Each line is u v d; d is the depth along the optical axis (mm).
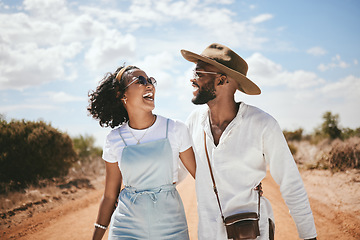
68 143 13805
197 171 3062
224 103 3010
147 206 2965
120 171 3271
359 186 9758
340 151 13188
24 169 12000
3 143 11820
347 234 5980
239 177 2879
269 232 2945
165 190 3045
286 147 2885
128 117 3482
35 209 8625
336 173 12336
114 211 3148
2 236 6383
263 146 2920
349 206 7898
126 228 2980
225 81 2984
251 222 2701
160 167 3037
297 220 2928
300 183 2896
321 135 20812
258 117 2916
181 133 3174
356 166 12547
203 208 2984
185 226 3105
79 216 8125
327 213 7516
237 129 2924
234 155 2875
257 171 2916
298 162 16328
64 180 13266
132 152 3062
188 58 3363
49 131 13094
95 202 9992
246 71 3232
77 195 11031
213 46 3143
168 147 3078
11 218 7645
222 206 2885
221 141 2900
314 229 2920
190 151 3230
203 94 3006
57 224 7312
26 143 12148
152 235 2947
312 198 9180
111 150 3186
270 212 3008
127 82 3164
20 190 10445
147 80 3166
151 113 3230
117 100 3334
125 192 3105
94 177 15195
